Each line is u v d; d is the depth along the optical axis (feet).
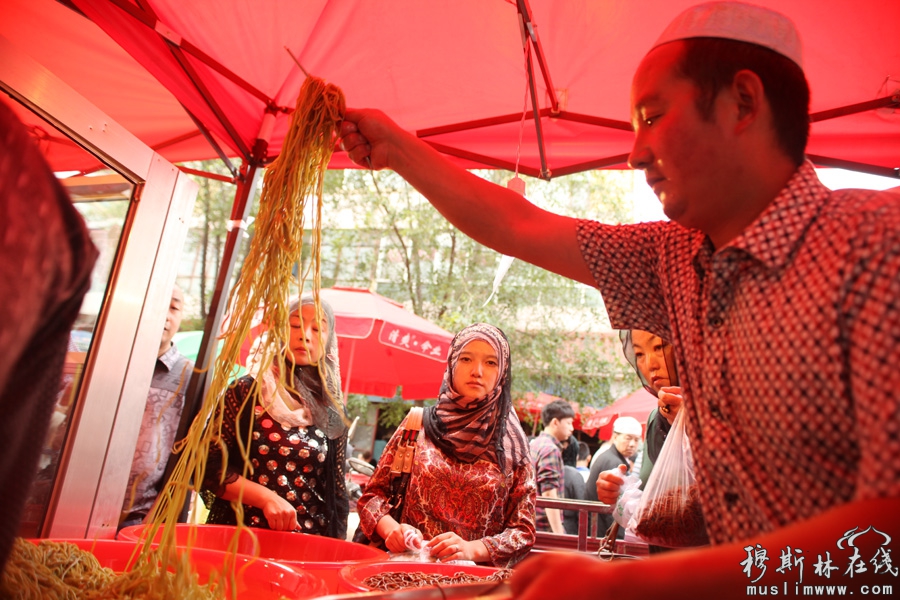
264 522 6.54
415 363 18.84
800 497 2.39
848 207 2.42
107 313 4.97
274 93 8.30
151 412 8.41
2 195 1.87
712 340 2.78
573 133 8.41
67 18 7.68
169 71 7.17
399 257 33.78
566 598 1.91
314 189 4.13
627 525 6.09
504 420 7.24
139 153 5.09
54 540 3.66
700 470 2.83
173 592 3.28
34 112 4.13
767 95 2.77
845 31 6.52
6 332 1.83
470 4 6.92
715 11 2.89
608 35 7.02
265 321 3.78
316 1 7.00
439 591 2.48
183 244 5.76
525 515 6.81
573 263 3.81
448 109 8.43
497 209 4.07
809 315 2.34
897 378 1.93
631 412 24.04
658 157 2.91
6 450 1.93
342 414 4.05
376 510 6.86
